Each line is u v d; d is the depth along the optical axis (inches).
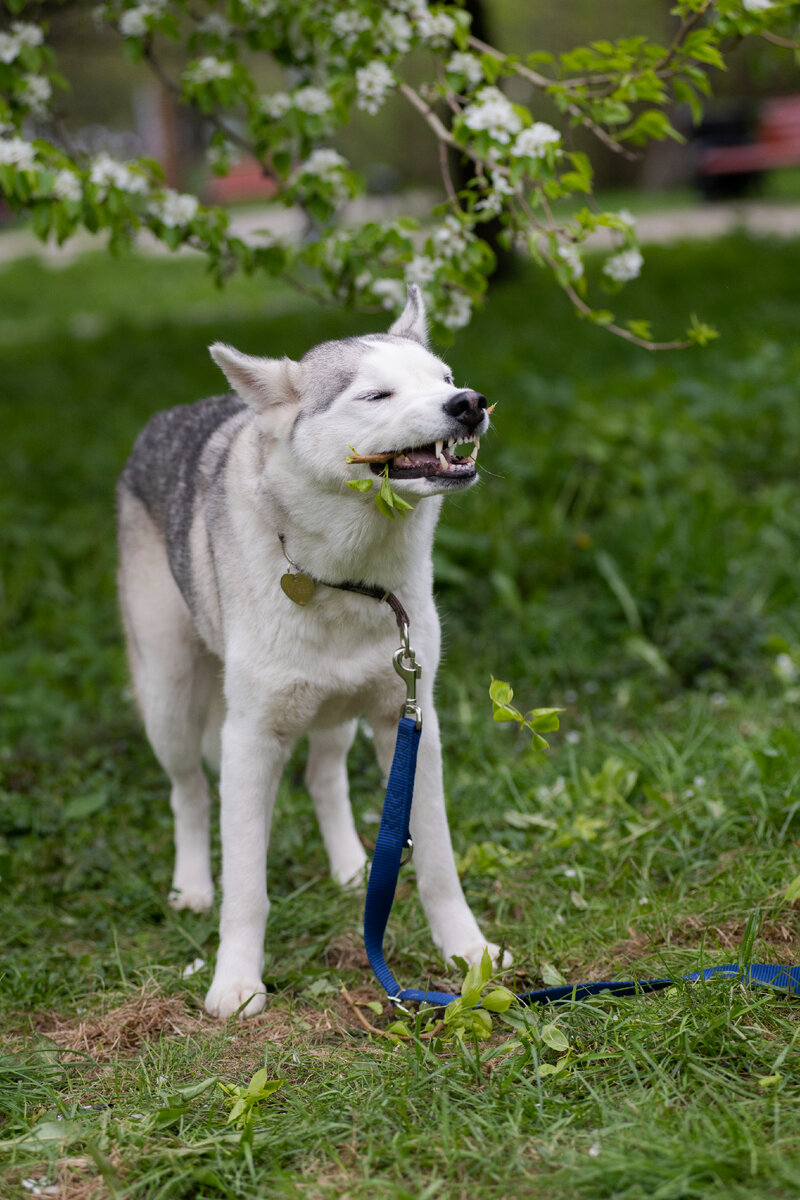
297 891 149.3
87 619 251.3
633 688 203.8
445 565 238.4
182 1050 115.7
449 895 131.6
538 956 130.9
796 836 147.1
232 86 178.9
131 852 169.3
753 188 955.3
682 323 426.6
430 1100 101.1
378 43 173.3
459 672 213.9
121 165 167.6
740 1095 97.1
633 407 303.6
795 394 311.7
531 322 471.8
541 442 288.4
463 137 161.8
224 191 1224.2
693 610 221.1
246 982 126.3
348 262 176.7
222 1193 92.7
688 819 155.5
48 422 396.5
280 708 127.3
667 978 118.2
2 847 169.2
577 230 159.5
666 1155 88.0
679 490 266.8
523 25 900.0
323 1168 94.8
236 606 127.2
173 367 470.9
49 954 140.6
